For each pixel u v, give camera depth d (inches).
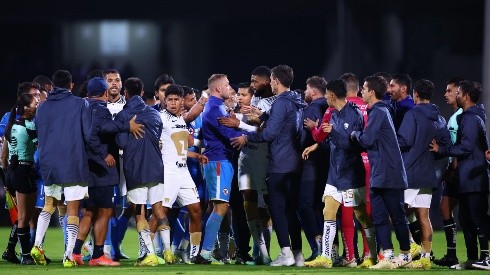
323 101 1649.9
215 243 1754.4
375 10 3166.8
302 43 3201.3
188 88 1792.6
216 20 3198.8
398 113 1627.7
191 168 1760.6
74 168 1529.3
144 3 3174.2
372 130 1477.6
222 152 1659.7
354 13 3174.2
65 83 1555.1
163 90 1702.8
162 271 1462.8
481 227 1581.0
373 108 1491.1
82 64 3166.8
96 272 1440.7
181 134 1637.6
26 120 1612.9
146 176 1566.2
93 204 1585.9
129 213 1737.2
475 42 3137.3
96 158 1563.7
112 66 3179.1
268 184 1615.4
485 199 1583.4
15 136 1606.8
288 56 3208.7
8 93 3139.8
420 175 1549.0
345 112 1529.3
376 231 1521.9
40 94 1727.4
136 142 1565.0
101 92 1566.2
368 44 3174.2
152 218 1641.2
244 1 3196.4
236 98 1808.6
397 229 1513.3
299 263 1632.6
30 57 3149.6
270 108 1605.6
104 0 3159.5
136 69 3189.0
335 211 1556.3
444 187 1667.1
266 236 1732.3
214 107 1664.6
